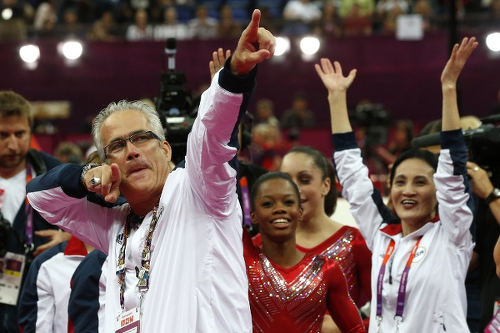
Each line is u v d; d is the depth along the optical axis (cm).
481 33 2080
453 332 653
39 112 2064
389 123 1603
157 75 2144
